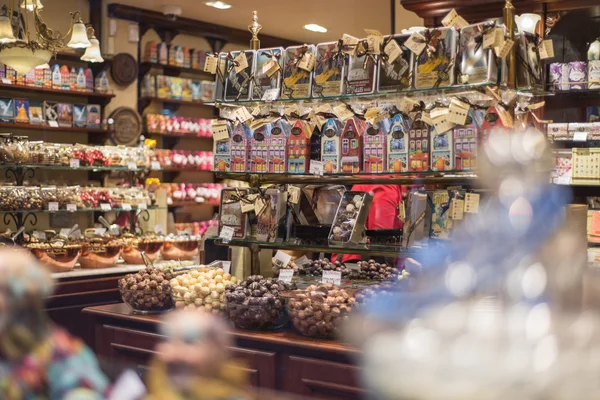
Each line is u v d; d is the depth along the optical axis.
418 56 3.28
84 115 7.64
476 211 3.12
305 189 3.85
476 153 3.13
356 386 2.89
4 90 7.24
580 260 1.33
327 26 8.93
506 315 1.05
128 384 1.48
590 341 0.98
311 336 3.13
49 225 7.15
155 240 6.31
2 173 7.07
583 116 5.14
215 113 9.48
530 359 0.95
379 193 3.93
